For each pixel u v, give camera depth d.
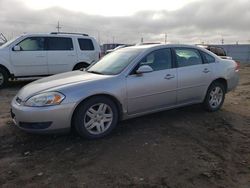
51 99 4.62
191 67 6.18
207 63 6.52
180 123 5.91
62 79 5.27
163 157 4.35
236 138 5.22
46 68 11.49
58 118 4.64
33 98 4.68
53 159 4.31
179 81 5.94
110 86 5.04
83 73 5.73
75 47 12.00
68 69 11.91
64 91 4.70
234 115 6.65
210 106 6.68
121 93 5.16
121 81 5.19
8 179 3.77
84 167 4.05
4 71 10.88
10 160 4.31
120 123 5.84
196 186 3.61
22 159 4.34
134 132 5.36
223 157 4.42
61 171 3.96
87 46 12.36
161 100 5.74
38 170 3.99
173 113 6.57
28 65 11.16
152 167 4.05
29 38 11.20
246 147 4.83
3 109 7.27
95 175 3.84
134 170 3.96
